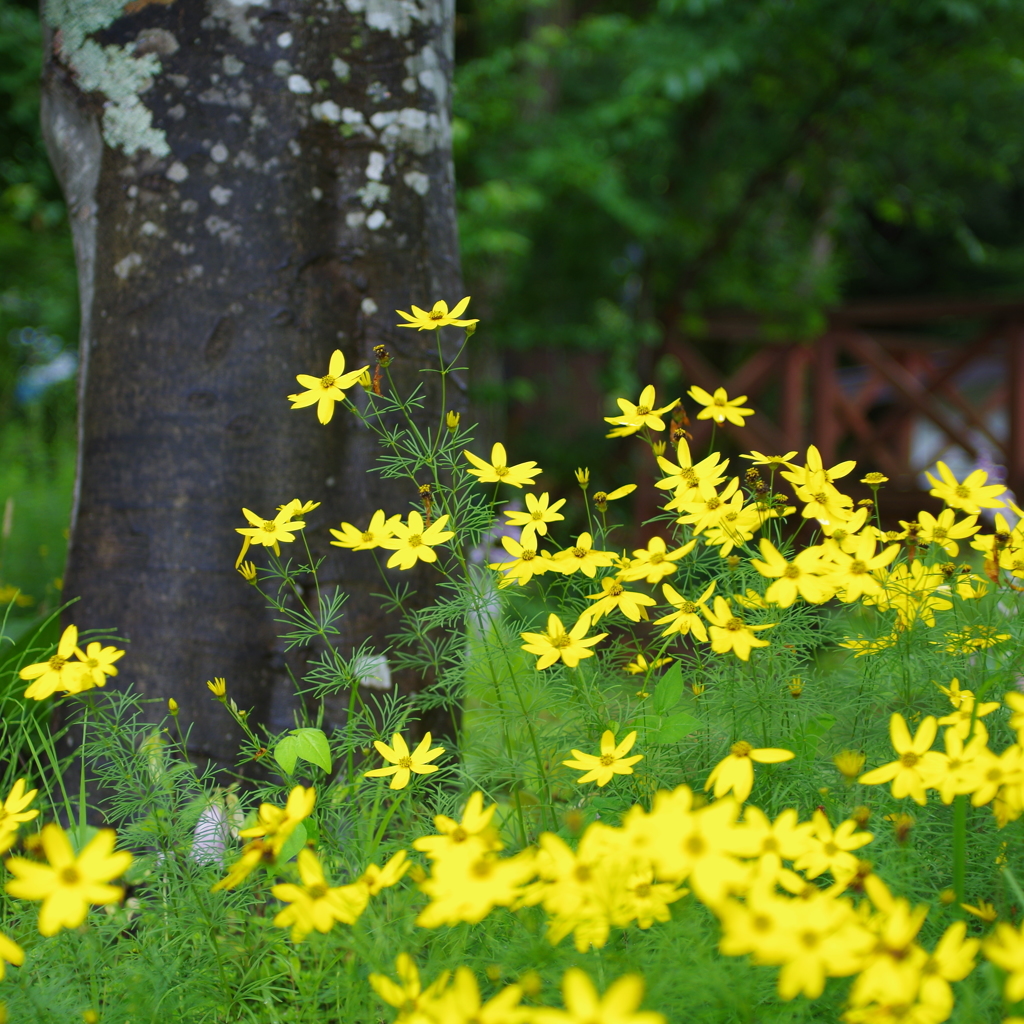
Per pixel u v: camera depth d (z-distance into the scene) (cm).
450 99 113
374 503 107
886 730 97
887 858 90
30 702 108
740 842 82
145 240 107
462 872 83
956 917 90
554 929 84
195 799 99
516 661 99
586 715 98
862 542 92
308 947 91
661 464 97
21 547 159
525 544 96
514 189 273
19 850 95
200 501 106
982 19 273
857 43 279
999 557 95
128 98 107
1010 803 87
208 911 93
